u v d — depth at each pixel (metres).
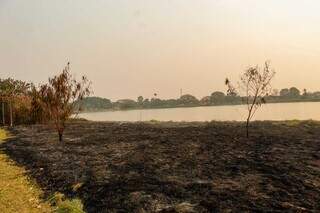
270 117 54.59
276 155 15.00
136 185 11.53
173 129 26.73
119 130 27.98
